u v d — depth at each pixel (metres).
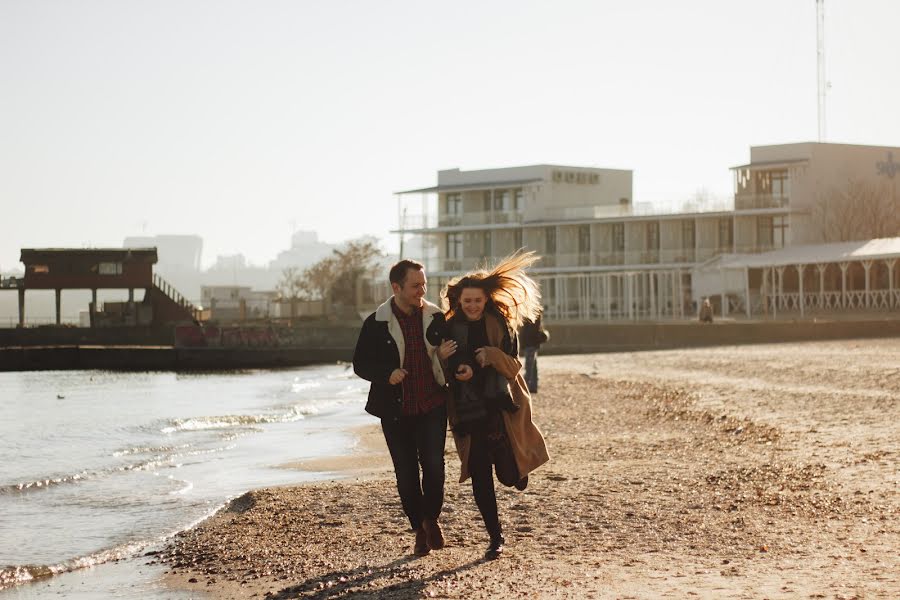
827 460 12.93
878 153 83.12
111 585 8.35
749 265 69.38
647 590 6.80
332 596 7.31
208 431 24.45
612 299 83.81
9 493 14.23
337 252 120.75
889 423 16.94
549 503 10.41
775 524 9.02
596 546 8.41
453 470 13.58
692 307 77.31
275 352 66.25
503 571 7.62
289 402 34.81
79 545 10.33
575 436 17.53
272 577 8.17
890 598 6.39
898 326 53.44
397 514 10.55
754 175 81.81
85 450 20.91
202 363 65.25
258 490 12.66
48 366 64.31
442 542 8.26
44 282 81.44
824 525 8.91
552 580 7.21
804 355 39.38
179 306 82.56
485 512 8.16
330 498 11.73
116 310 82.44
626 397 26.09
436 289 96.56
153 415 30.70
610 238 87.94
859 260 65.44
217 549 9.41
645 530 9.00
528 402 8.22
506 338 8.09
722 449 14.74
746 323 53.34
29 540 10.65
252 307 109.31
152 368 64.81
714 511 9.74
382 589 7.32
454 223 95.69
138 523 11.46
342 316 83.25
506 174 94.00
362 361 8.05
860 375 28.19
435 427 8.10
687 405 22.75
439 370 8.07
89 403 36.72
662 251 83.00
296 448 19.50
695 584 6.93
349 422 25.39
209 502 12.77
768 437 15.85
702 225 82.81
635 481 11.73
